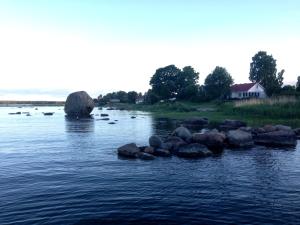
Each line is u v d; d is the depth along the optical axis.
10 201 14.09
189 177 18.22
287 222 11.62
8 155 26.16
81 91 89.31
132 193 15.19
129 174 19.05
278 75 116.12
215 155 25.05
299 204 13.56
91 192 15.40
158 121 62.16
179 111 87.56
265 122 47.38
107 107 161.62
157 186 16.41
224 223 11.53
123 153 25.58
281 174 18.83
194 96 107.88
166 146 26.52
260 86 98.12
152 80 142.25
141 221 11.76
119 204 13.60
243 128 35.59
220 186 16.34
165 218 12.03
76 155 25.81
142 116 80.25
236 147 28.67
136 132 43.03
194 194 14.98
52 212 12.71
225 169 20.20
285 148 28.27
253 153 25.81
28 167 21.34
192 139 29.06
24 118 82.31
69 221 11.78
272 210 12.84
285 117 51.84
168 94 132.50
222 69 104.31
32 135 41.25
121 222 11.67
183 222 11.63
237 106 65.88
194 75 139.25
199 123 52.22
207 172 19.44
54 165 21.92
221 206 13.30
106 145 31.38
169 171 19.75
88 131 45.53
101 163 22.41
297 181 17.23
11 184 17.00
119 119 70.88
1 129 50.47
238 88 103.38
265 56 118.50
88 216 12.27
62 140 35.66
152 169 20.33
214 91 102.88
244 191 15.45
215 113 68.12
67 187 16.33
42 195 14.95
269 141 31.02
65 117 85.38
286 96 65.56
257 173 19.09
